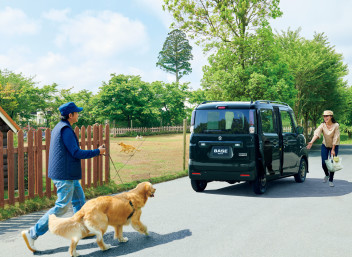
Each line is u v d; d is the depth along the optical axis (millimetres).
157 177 10531
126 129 45656
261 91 21812
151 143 29297
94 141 8492
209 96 23484
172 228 5406
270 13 23625
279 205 6938
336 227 5375
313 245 4570
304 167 10117
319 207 6723
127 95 47469
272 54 22938
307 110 37188
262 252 4328
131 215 4738
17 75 40375
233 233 5117
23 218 6234
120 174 11266
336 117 38188
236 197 7832
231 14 23938
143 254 4312
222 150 8000
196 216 6109
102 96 47312
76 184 5098
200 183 8609
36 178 7203
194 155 8281
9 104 34531
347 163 14914
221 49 23391
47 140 7340
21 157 6816
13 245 4719
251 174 7777
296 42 31312
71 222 4184
